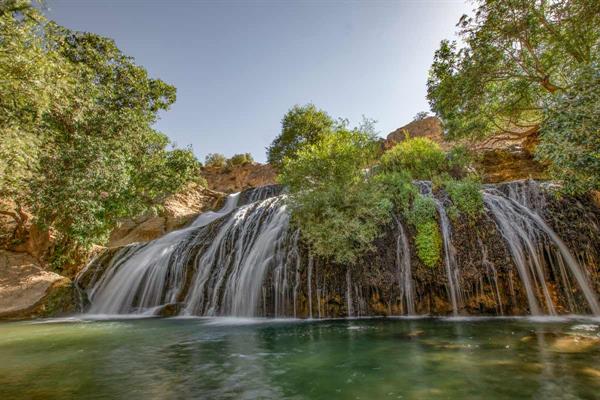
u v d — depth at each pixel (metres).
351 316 8.64
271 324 8.02
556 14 8.95
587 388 3.14
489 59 9.89
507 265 8.10
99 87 15.59
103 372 4.35
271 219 11.80
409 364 4.15
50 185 12.48
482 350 4.59
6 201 16.09
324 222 9.59
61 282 13.36
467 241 8.70
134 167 16.72
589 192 8.69
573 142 5.98
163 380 3.95
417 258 8.86
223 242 12.40
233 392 3.49
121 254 14.67
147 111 19.44
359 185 10.43
